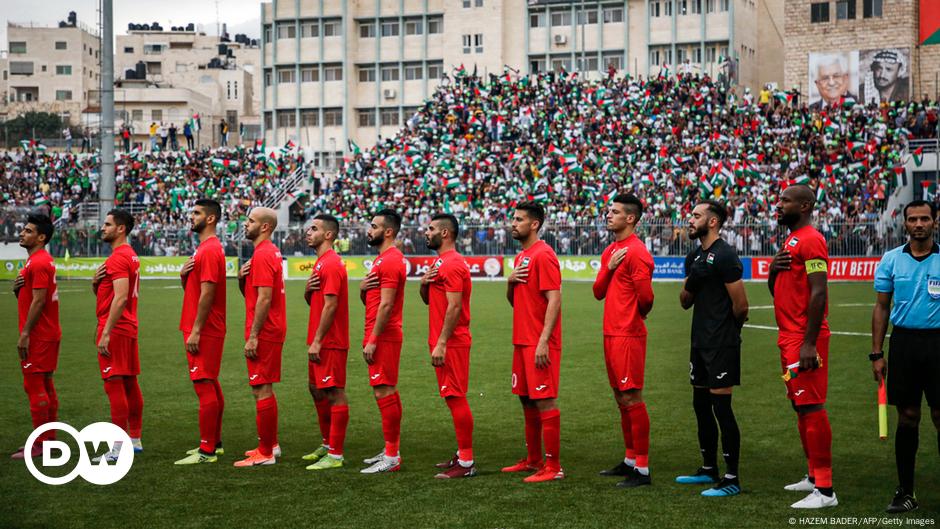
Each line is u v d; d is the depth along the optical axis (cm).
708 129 4184
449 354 877
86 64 9725
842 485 830
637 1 6194
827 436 767
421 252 3891
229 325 2245
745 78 6081
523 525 717
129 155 5075
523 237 874
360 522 730
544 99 4703
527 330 865
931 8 4869
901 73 5041
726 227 3534
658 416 1148
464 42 6631
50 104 8969
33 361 980
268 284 924
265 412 933
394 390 912
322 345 923
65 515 759
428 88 6794
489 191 4156
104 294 977
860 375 1409
